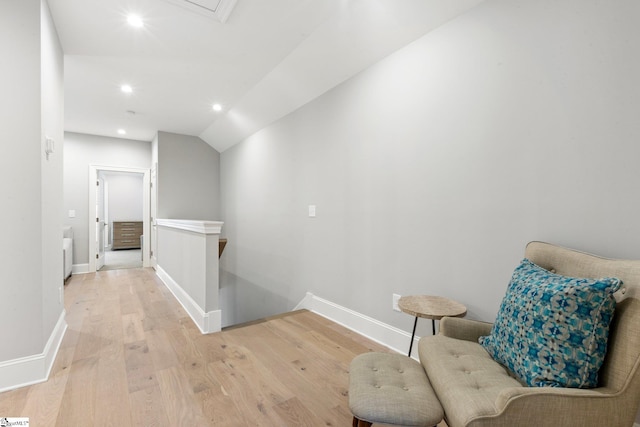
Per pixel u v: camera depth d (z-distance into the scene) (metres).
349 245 2.65
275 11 2.12
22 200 1.74
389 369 1.25
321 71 2.75
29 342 1.75
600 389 0.90
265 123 3.93
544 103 1.48
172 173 5.13
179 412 1.50
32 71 1.77
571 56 1.40
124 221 9.15
